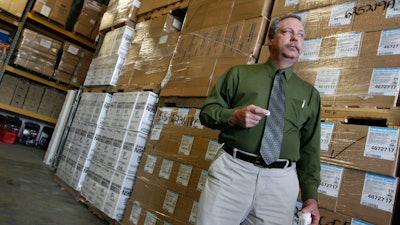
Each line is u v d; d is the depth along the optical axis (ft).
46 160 19.79
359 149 6.01
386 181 5.57
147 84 12.80
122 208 11.34
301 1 8.19
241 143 5.15
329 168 6.34
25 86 23.17
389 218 5.35
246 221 5.30
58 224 10.42
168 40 12.47
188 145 9.62
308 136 5.81
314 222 5.23
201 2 11.53
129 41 15.48
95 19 24.58
